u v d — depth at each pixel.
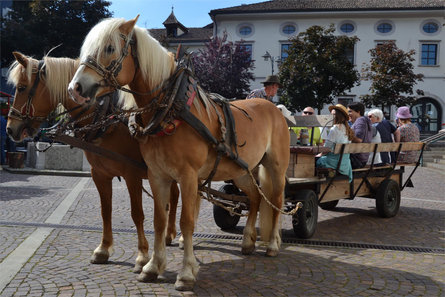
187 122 3.40
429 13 31.81
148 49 3.36
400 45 32.31
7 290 3.38
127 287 3.54
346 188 6.47
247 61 27.86
